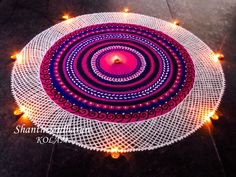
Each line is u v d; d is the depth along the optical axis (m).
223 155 1.14
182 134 1.19
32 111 1.26
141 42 1.61
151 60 1.51
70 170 1.07
